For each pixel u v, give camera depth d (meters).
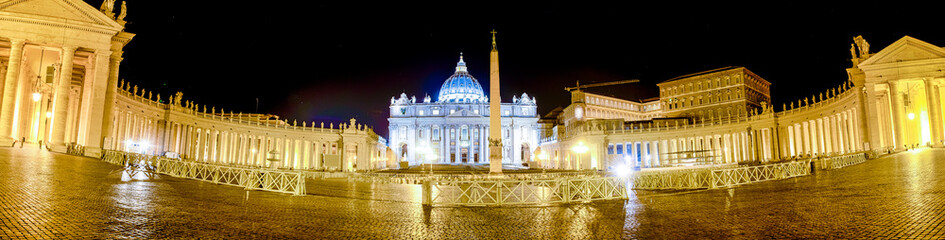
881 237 11.06
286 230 12.98
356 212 17.48
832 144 59.94
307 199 21.67
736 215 15.56
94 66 40.00
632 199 22.28
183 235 11.58
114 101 43.47
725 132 76.88
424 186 20.84
